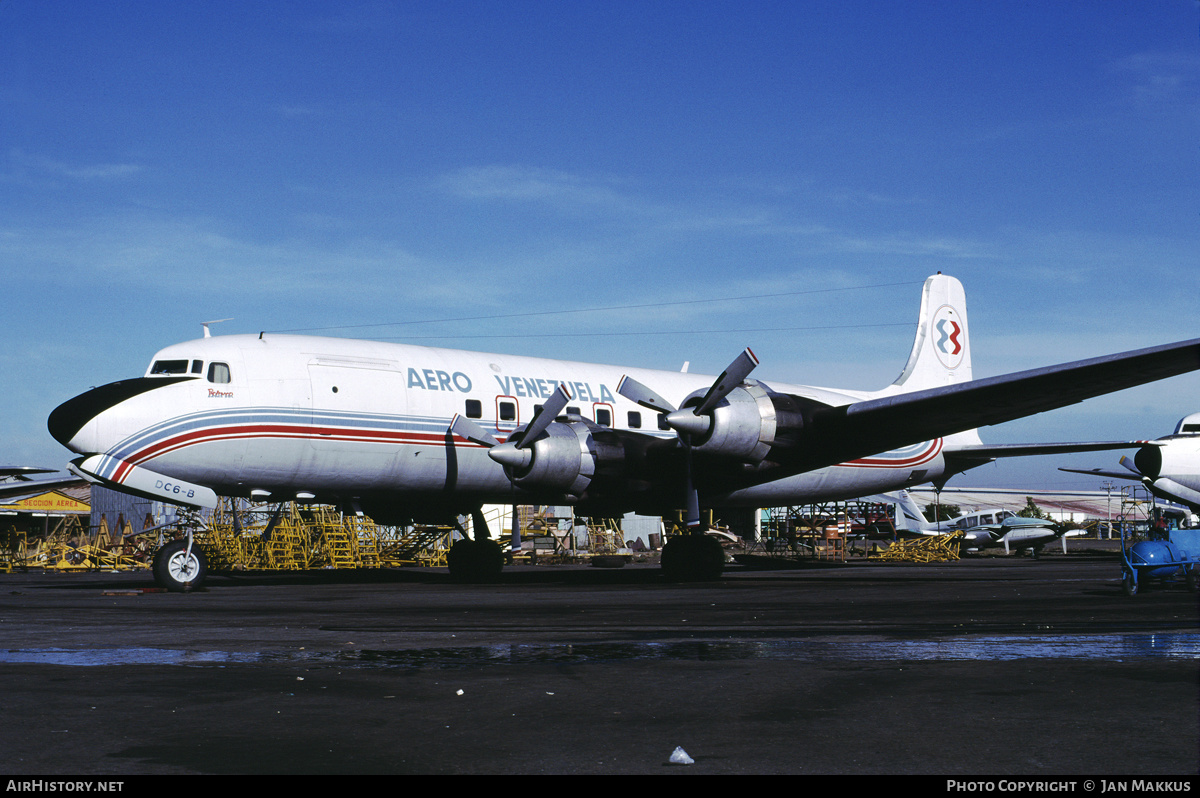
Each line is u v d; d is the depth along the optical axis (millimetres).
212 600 13758
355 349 17672
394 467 17531
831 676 6320
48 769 4137
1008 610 11102
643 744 4562
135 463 15500
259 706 5422
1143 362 14844
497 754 4391
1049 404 17406
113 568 30844
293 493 17297
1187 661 6883
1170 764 4137
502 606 12195
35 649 7887
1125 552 13727
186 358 16266
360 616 10852
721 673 6461
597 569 27562
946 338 26328
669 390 21500
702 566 18641
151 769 4141
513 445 17109
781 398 17516
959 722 4949
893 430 18297
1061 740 4559
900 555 35750
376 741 4629
